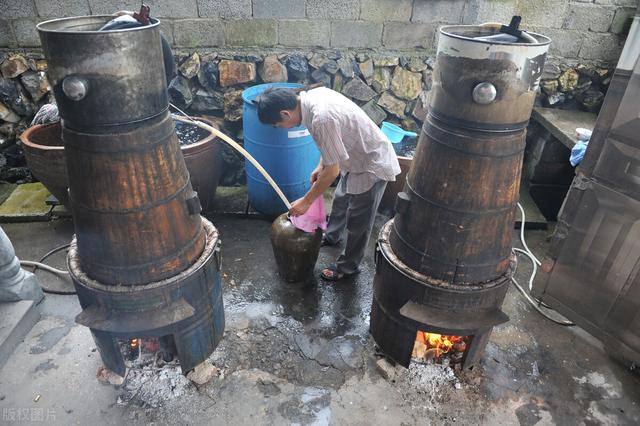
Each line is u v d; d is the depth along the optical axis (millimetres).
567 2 4035
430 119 1983
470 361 2434
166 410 2311
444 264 2057
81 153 1722
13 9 3639
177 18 3816
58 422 2230
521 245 3756
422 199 2027
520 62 1653
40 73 3855
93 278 2018
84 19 1903
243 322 2850
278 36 3996
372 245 3699
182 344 2244
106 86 1594
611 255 2420
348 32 4043
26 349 2592
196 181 3455
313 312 2963
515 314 3029
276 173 3559
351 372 2551
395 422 2295
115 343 2199
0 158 4074
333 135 2365
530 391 2484
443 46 1789
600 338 2615
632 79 2090
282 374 2525
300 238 2943
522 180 4535
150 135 1766
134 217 1834
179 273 2059
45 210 3775
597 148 2328
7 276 2631
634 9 4066
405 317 2197
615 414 2381
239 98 4051
